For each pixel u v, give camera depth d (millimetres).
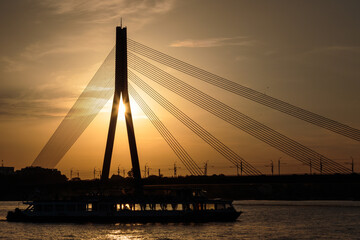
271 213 152500
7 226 109125
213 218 117812
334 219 130500
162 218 115875
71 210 117312
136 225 111062
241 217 134875
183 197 117188
